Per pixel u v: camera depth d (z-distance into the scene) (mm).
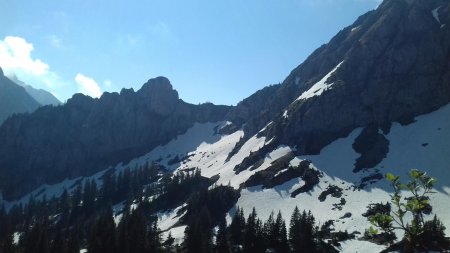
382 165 151625
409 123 170375
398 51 189875
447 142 149375
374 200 129750
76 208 193125
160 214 167125
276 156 180375
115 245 109625
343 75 198625
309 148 176250
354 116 183000
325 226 121312
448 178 129750
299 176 159375
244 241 115250
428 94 175000
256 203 149625
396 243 96938
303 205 140500
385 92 183000
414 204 17062
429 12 198500
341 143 174750
